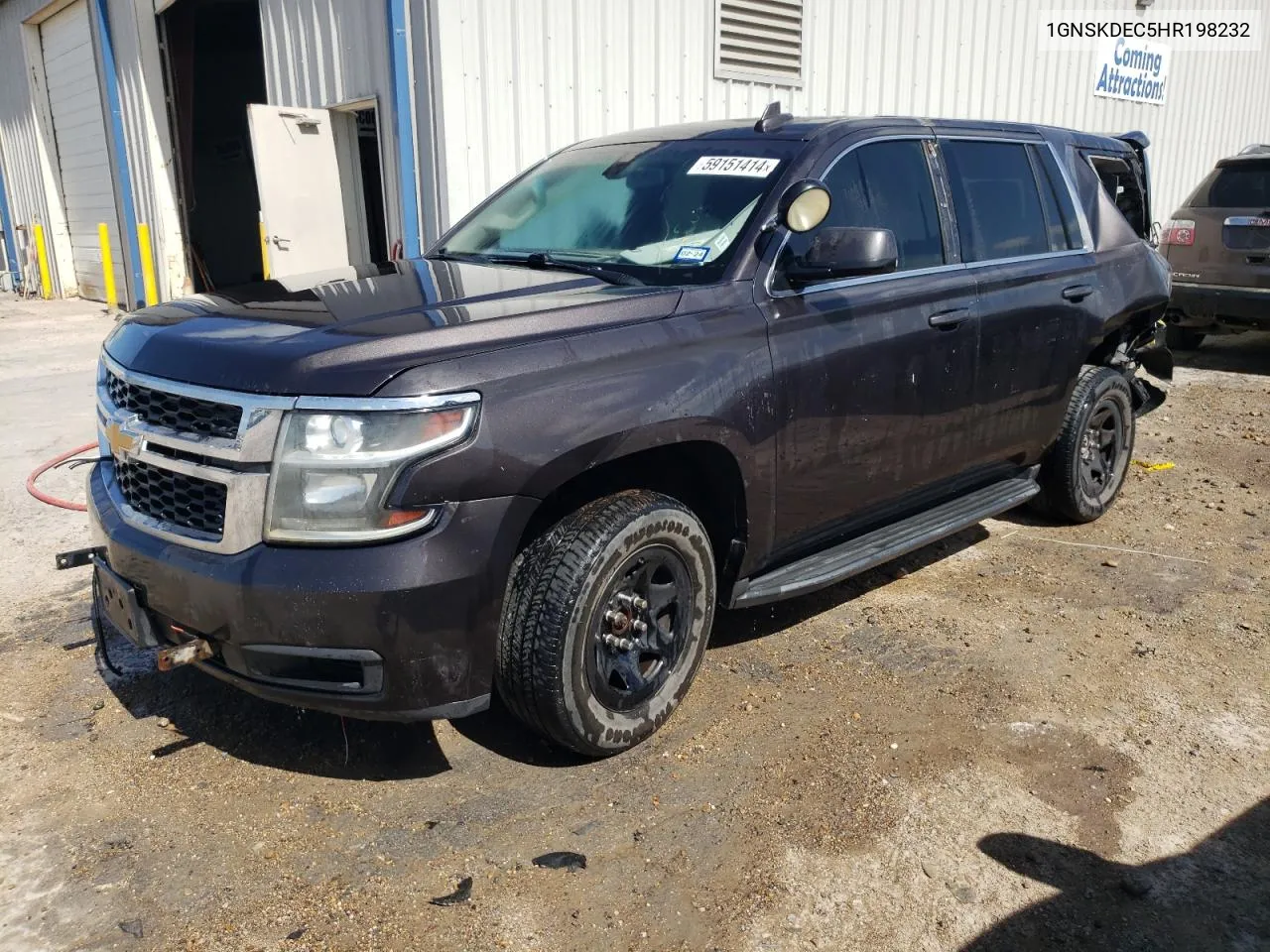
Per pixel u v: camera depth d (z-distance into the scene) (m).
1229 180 9.15
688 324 3.20
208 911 2.55
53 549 4.96
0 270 19.17
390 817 2.93
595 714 3.06
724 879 2.70
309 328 2.86
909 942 2.50
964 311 4.14
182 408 2.81
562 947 2.45
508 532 2.75
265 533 2.62
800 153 3.73
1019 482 4.94
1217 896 2.68
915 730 3.43
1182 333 10.57
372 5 7.62
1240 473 6.54
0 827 2.87
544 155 7.74
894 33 10.43
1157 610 4.44
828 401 3.60
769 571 3.76
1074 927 2.56
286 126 8.18
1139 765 3.27
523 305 3.08
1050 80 12.50
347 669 2.70
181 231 12.72
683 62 8.56
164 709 3.51
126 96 12.85
